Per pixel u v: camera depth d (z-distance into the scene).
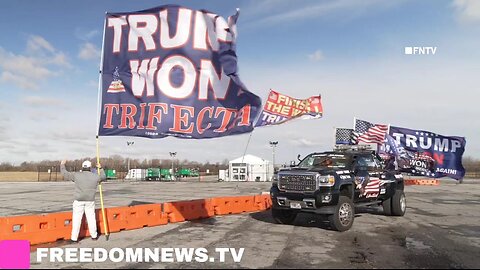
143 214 11.38
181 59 8.54
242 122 8.45
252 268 6.75
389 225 11.80
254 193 26.52
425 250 8.25
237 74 8.50
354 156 12.54
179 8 8.59
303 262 7.18
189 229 11.00
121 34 8.91
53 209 16.03
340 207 10.64
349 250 8.23
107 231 9.76
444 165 25.53
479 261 7.30
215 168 105.25
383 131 24.34
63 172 9.19
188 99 8.52
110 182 52.72
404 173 25.55
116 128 8.83
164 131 8.52
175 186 38.81
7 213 14.68
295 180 11.05
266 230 10.84
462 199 21.84
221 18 8.53
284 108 20.50
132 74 8.78
